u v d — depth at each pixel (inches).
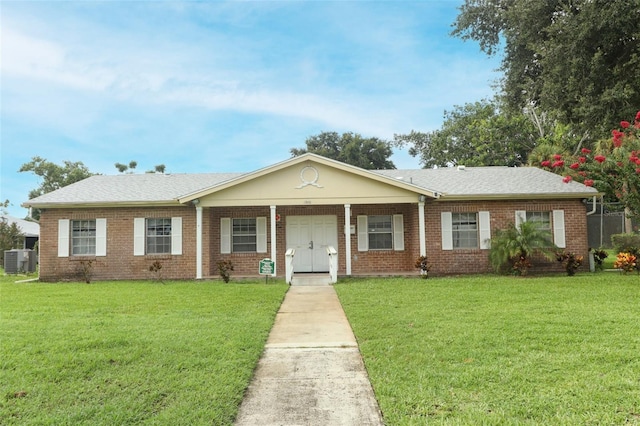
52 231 641.6
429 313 331.6
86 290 502.6
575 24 643.5
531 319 302.5
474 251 637.3
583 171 591.2
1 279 672.4
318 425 157.6
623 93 628.4
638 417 153.5
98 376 201.8
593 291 426.3
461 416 157.2
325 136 1957.4
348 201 612.4
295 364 228.5
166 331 283.6
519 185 660.7
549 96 715.4
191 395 179.2
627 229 1026.7
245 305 386.3
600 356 217.5
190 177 748.0
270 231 679.7
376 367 213.3
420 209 617.6
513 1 812.6
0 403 171.6
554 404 164.6
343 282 560.4
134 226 642.8
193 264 637.3
